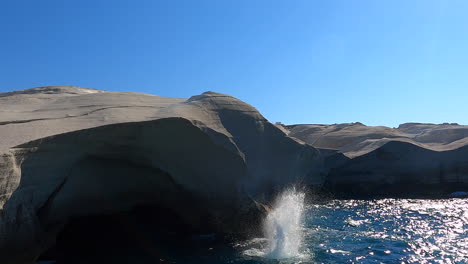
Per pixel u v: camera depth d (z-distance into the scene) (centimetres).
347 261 1465
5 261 1142
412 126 6266
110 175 1762
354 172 4131
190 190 1809
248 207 1883
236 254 1554
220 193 1847
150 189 1934
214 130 1769
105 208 1855
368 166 4128
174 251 1602
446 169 3994
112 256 1525
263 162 2016
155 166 1738
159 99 2117
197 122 1702
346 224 2252
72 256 1518
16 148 1136
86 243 1686
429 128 5841
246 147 1931
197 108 1881
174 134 1638
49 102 1905
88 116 1574
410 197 3712
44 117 1531
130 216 1977
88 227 1812
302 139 5619
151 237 1816
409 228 2109
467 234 1934
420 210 2784
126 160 1731
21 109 1720
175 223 1948
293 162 2208
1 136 1230
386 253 1577
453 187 3975
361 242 1777
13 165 1112
